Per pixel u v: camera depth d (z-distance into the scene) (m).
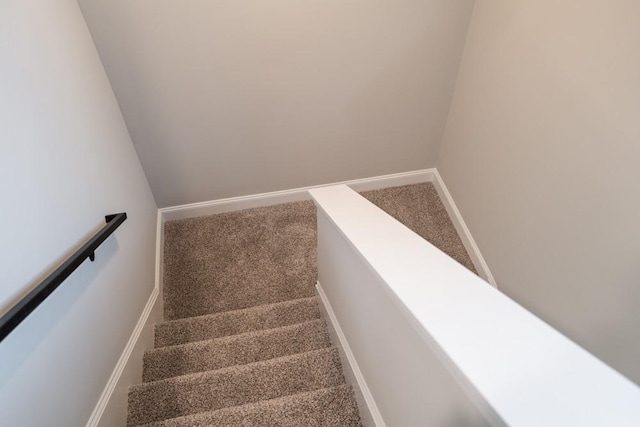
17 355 0.87
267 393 1.54
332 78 2.45
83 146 1.48
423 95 2.67
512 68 1.96
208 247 2.76
